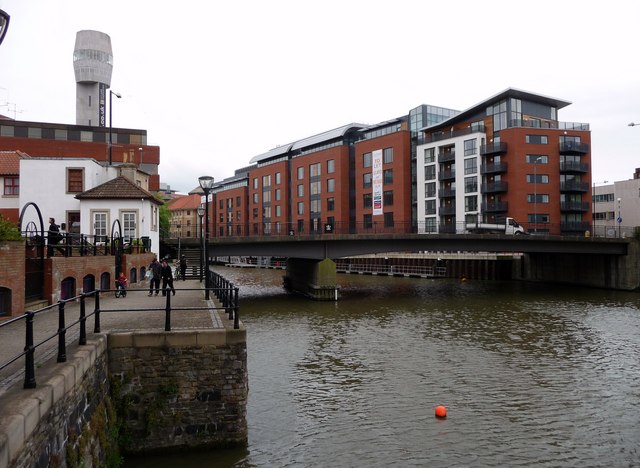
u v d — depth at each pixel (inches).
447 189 2628.0
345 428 538.3
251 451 475.2
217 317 540.7
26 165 1136.8
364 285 2089.1
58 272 611.8
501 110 2482.8
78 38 2859.3
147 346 429.4
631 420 567.2
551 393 655.1
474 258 2388.0
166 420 429.4
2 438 203.3
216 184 4968.0
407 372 749.3
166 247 1497.3
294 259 1948.8
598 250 1835.6
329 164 3164.4
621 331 1059.9
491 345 928.9
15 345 390.3
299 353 872.3
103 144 2080.5
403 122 2950.3
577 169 2409.0
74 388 315.3
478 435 524.4
